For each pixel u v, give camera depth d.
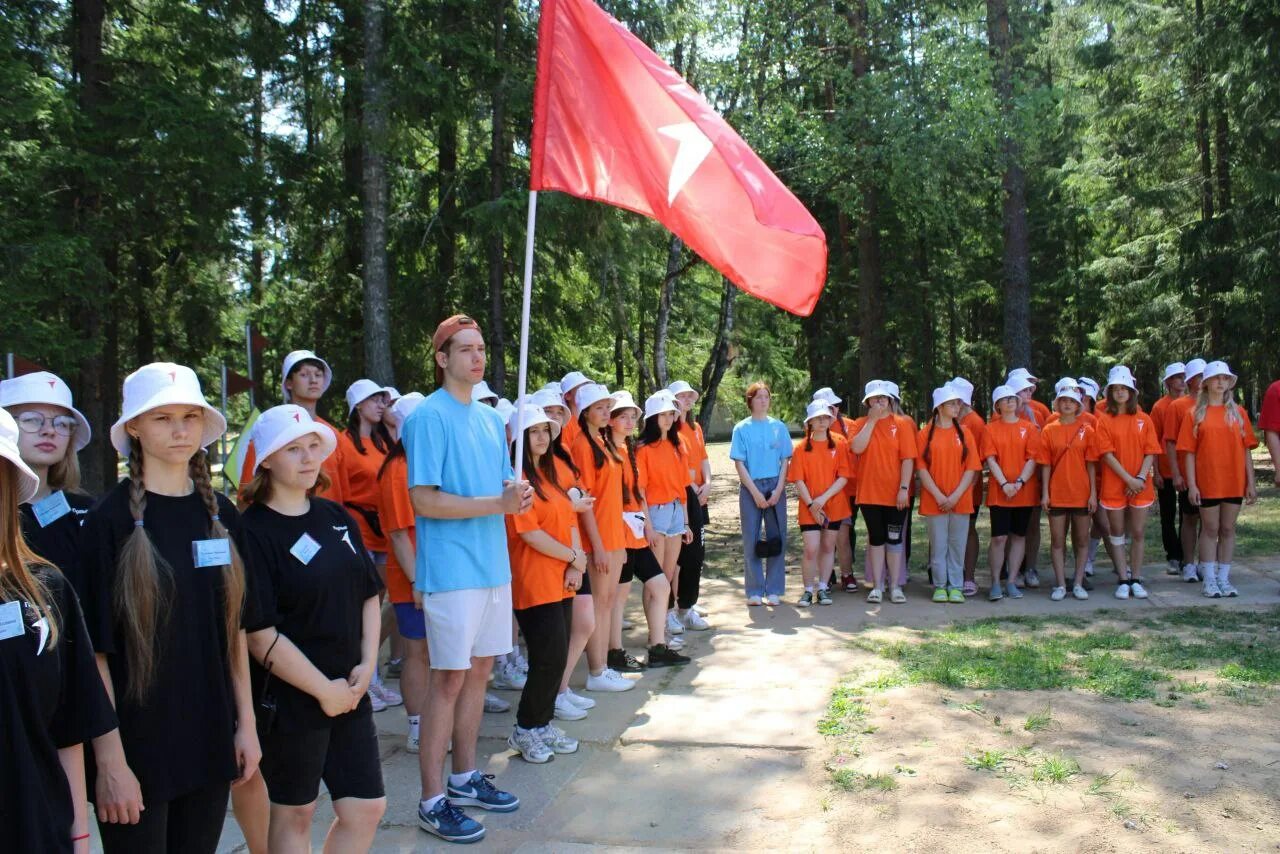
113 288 15.66
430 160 17.06
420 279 15.56
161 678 2.87
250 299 20.45
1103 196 25.53
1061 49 23.05
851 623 8.45
